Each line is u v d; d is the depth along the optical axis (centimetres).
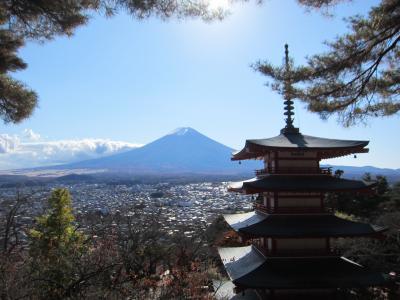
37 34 1167
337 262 1794
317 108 1268
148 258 2058
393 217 2806
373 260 2588
